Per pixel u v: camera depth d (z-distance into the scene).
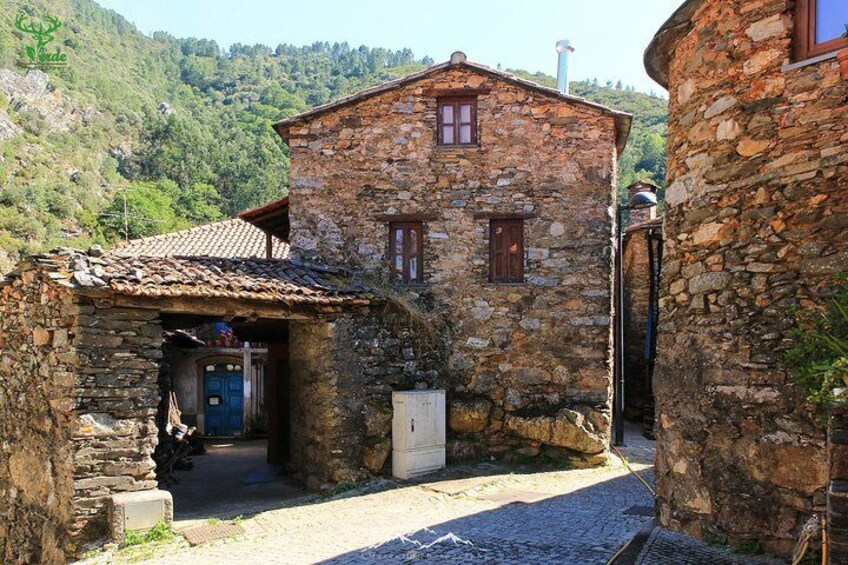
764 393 4.80
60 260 7.88
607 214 10.73
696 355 5.45
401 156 11.08
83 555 6.93
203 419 18.53
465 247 10.93
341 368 9.57
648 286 15.75
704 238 5.45
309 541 6.79
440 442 10.03
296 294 9.08
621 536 6.29
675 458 5.66
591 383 10.60
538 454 10.50
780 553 4.64
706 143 5.49
